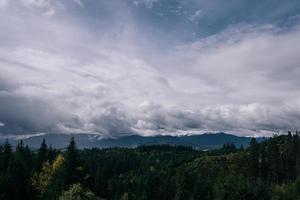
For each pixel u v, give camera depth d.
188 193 145.75
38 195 89.06
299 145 191.50
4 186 80.69
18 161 92.69
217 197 130.38
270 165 180.62
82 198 63.56
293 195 130.62
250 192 128.25
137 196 152.62
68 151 88.75
